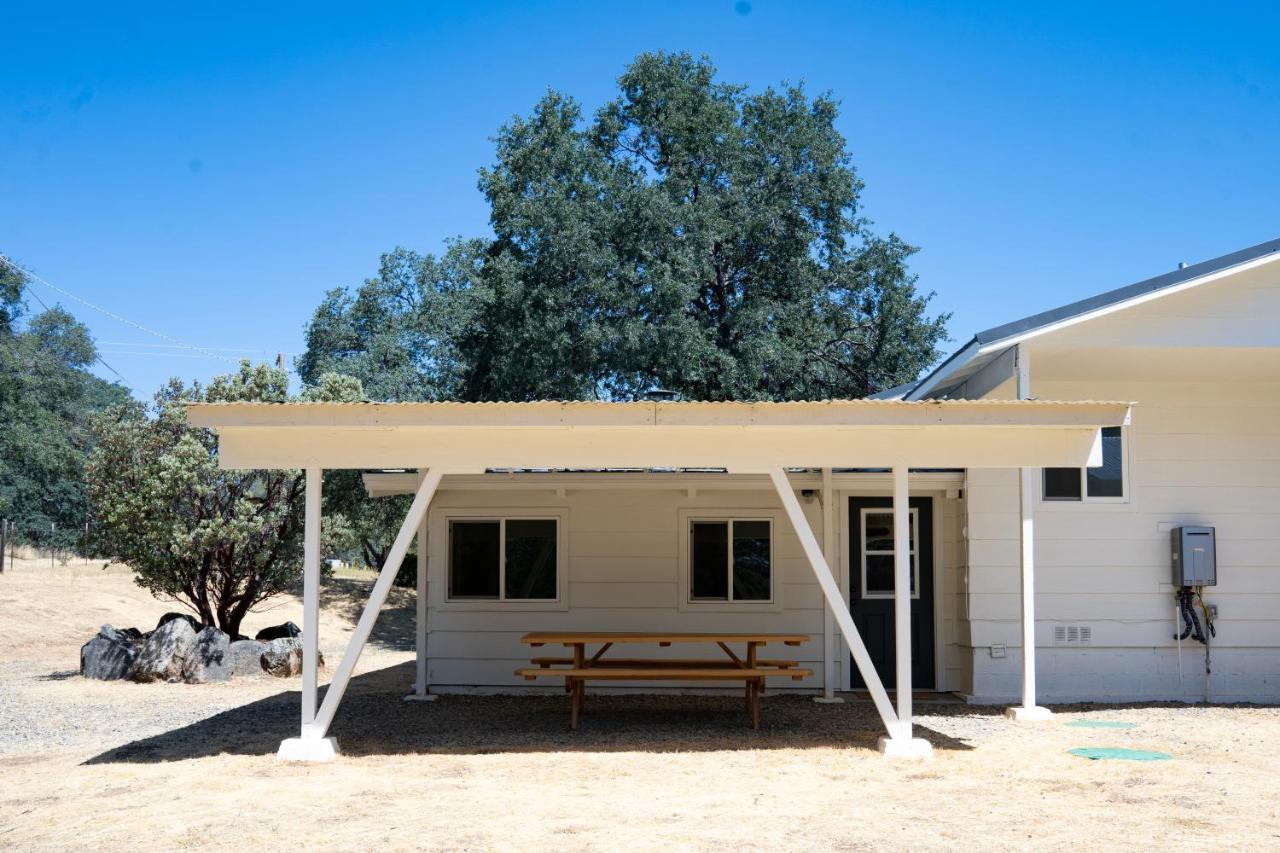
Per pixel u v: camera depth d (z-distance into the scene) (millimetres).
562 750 9117
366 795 7402
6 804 7254
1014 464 9016
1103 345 10531
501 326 24375
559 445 8844
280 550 16375
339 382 17781
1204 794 7336
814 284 25453
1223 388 12375
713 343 23766
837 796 7320
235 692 13789
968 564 12062
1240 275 10641
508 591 13234
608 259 22859
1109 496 12180
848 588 12977
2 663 16859
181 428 15930
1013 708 10719
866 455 8969
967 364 11297
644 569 13117
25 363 34125
